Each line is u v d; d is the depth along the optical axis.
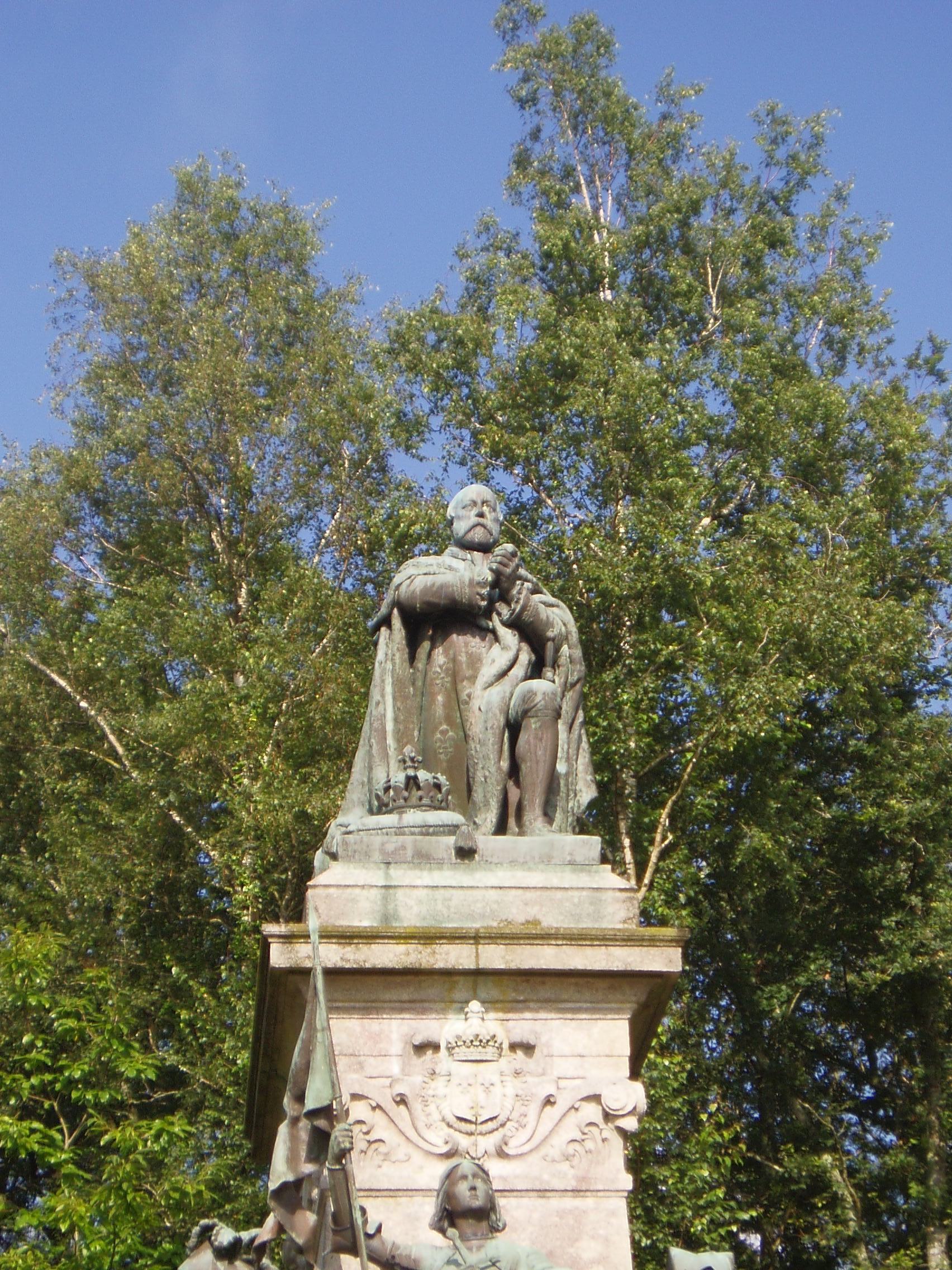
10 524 21.77
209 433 22.31
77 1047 15.93
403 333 21.38
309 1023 6.23
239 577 21.91
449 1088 6.72
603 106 24.75
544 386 20.72
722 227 23.73
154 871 18.78
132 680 20.64
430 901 7.03
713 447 21.36
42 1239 14.98
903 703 21.17
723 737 18.00
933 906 18.83
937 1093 18.80
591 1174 6.64
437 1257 5.64
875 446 21.98
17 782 21.28
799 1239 19.11
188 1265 6.93
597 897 7.11
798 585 18.55
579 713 8.04
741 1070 19.58
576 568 18.94
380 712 7.98
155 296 23.42
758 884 18.83
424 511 19.59
